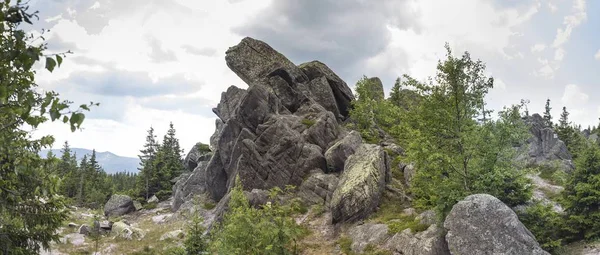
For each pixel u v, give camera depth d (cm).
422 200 2156
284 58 5284
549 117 9269
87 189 7988
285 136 3634
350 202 2530
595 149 1989
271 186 3447
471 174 1889
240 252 1747
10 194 866
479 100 1867
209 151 6731
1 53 484
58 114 462
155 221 4569
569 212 1936
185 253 1962
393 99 5991
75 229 3838
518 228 1482
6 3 462
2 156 770
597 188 1833
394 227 2147
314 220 2755
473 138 1836
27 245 1232
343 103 5409
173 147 8250
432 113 1911
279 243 1839
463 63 1861
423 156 1870
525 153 2025
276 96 4553
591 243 1742
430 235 1795
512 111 1912
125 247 3253
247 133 3878
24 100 562
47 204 1237
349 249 2217
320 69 5350
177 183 6188
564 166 4072
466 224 1573
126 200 5453
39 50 480
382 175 2762
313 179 3212
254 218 1870
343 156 3322
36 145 1024
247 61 5225
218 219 3000
